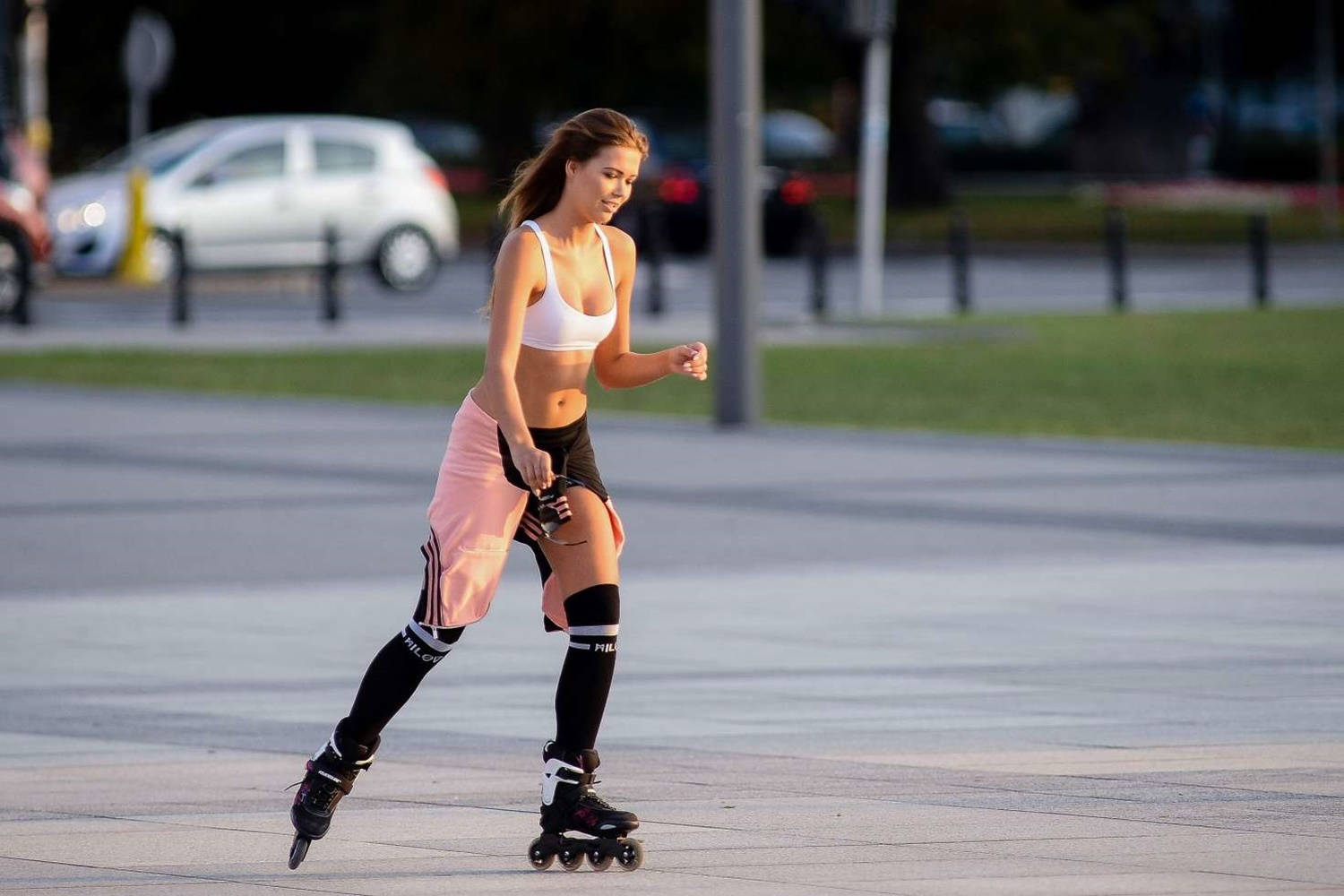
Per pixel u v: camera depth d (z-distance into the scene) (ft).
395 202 258.37
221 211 249.55
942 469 114.11
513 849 47.50
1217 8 509.35
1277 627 73.00
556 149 45.55
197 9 455.63
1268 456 117.39
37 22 242.37
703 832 48.26
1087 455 118.73
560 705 46.03
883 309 232.53
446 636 45.83
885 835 47.75
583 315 45.60
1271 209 414.21
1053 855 45.85
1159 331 202.49
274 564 88.17
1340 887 43.21
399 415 138.62
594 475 46.60
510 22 415.85
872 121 211.41
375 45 466.29
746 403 130.41
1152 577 83.20
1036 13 401.29
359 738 45.96
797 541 92.63
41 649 71.46
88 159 476.95
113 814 50.65
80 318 215.92
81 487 109.09
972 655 69.00
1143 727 58.59
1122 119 502.79
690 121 370.94
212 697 64.13
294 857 45.60
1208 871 44.50
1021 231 367.66
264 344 186.39
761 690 64.23
